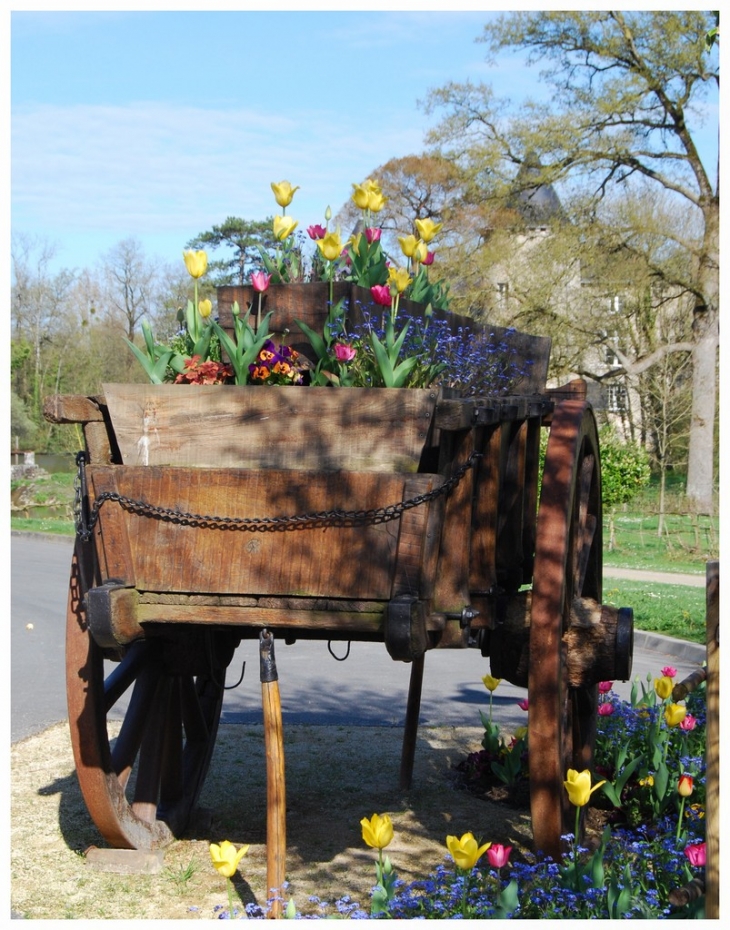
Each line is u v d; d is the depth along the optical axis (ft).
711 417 96.12
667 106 93.91
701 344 96.27
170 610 10.96
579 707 14.88
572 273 94.22
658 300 104.73
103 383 11.30
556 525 11.66
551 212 97.14
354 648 34.58
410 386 11.55
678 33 87.45
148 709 14.10
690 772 15.97
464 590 11.22
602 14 88.69
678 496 89.97
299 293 12.63
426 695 26.50
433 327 13.21
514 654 12.92
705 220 96.12
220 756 19.81
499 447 12.12
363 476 10.37
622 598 44.37
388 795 17.38
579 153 92.53
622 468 69.92
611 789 15.20
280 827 10.96
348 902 12.12
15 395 143.64
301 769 18.95
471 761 18.45
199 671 13.99
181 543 10.84
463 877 11.21
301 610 10.63
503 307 94.99
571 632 13.14
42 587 47.09
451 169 93.30
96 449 11.60
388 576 10.30
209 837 15.12
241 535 10.68
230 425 11.02
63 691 26.09
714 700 8.06
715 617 8.07
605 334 97.81
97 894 12.87
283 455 10.86
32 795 17.17
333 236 12.30
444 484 10.53
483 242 95.14
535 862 13.60
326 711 24.44
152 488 10.89
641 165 96.27
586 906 10.81
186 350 12.64
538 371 16.72
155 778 14.51
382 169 92.68
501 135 94.43
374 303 12.69
